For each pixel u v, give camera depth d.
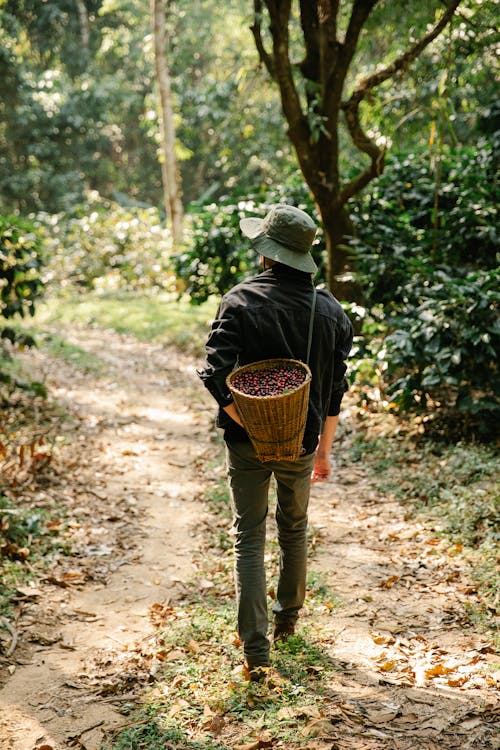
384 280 7.06
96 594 4.08
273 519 4.95
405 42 8.44
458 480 5.12
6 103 25.06
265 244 2.95
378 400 6.90
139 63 27.41
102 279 16.77
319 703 2.86
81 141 27.52
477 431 5.82
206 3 25.64
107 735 2.79
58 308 15.16
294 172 10.85
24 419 7.35
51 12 27.11
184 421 7.77
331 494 5.39
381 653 3.27
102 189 30.19
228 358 2.82
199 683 3.07
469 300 5.43
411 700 2.89
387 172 8.73
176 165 16.83
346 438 6.35
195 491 5.73
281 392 2.71
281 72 6.59
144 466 6.32
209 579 4.20
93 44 29.36
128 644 3.52
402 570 4.13
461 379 5.64
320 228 8.14
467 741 2.61
